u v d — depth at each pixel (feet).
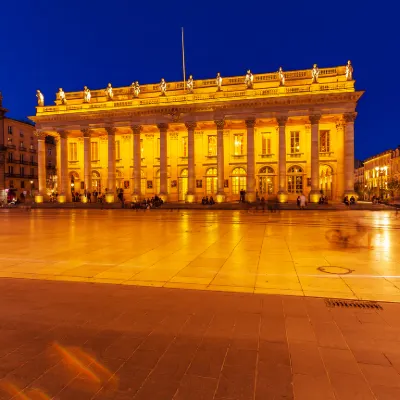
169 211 132.26
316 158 146.92
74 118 172.24
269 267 33.09
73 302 23.27
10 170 237.45
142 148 178.09
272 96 148.56
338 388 13.20
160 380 13.87
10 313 21.27
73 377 14.16
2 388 13.46
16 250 43.11
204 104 155.22
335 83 145.69
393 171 326.44
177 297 24.21
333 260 36.14
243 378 13.93
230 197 165.99
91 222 83.41
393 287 26.23
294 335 17.83
